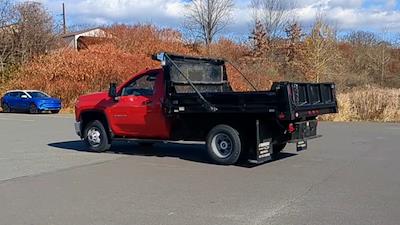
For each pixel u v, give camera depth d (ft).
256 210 23.44
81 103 44.60
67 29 213.66
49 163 37.68
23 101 109.40
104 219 22.25
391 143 49.19
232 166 35.96
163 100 39.58
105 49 127.13
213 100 36.32
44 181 30.73
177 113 38.29
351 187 28.32
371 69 188.24
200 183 29.86
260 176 31.96
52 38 162.09
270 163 37.09
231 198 25.93
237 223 21.34
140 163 37.60
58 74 119.85
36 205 24.86
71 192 27.68
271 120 35.81
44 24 161.48
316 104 37.29
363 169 34.17
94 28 195.42
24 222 21.97
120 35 156.04
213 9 172.76
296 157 39.91
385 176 31.58
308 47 157.69
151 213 23.13
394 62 194.18
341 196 26.17
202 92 38.14
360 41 201.77
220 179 31.07
